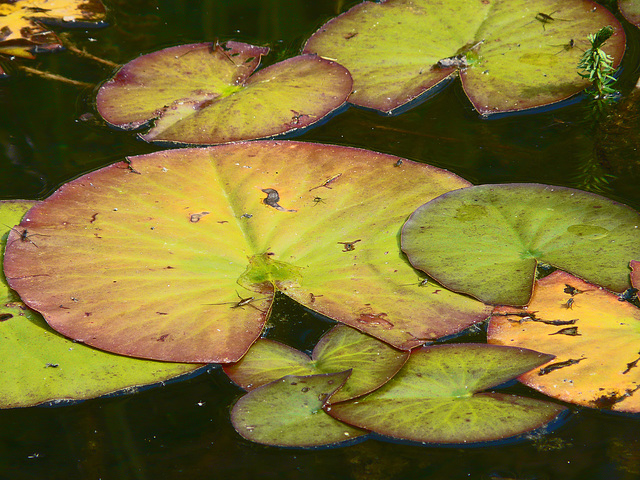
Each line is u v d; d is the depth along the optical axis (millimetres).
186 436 1565
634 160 1689
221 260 1636
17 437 1566
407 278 1623
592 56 1728
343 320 1606
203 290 1621
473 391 1577
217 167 1691
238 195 1673
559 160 1692
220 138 1716
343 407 1571
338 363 1589
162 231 1649
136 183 1679
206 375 1589
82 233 1646
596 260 1622
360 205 1664
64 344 1600
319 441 1559
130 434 1566
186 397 1580
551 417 1564
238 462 1557
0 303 1616
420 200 1664
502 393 1577
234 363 1593
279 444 1559
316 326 1608
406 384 1581
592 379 1580
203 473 1553
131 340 1599
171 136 1720
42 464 1558
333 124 1729
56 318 1605
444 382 1580
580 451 1555
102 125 1733
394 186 1674
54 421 1572
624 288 1610
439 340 1600
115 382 1584
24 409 1577
